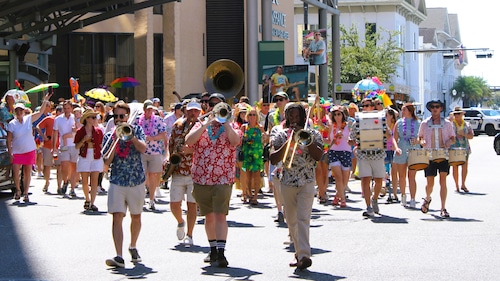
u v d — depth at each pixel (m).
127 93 45.94
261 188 21.75
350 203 19.59
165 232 14.72
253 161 19.19
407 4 87.25
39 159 26.95
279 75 28.98
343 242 13.44
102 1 36.91
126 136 11.11
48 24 33.53
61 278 10.67
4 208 18.38
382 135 16.81
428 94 110.31
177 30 46.59
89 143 17.84
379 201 19.91
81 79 45.12
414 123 18.55
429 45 109.44
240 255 12.34
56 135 20.83
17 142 19.33
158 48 46.84
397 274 10.73
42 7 34.16
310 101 18.23
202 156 11.52
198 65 49.47
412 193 18.44
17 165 19.39
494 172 29.81
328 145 18.33
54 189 22.88
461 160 16.91
